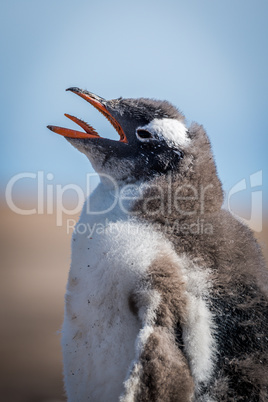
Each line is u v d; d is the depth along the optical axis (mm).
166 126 12391
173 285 10562
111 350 10969
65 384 11781
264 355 10828
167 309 10430
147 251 10867
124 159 12477
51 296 34656
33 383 21719
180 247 11195
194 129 12695
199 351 10469
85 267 11391
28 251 49750
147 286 10578
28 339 26781
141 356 9977
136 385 9836
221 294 10961
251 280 11375
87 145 12805
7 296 34375
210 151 12633
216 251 11297
